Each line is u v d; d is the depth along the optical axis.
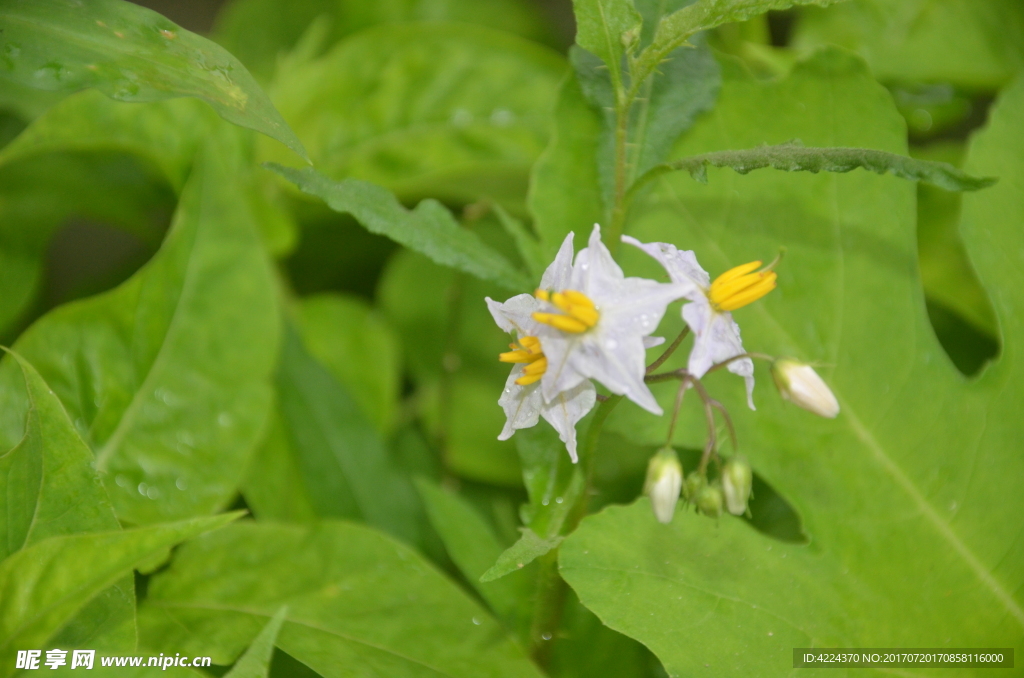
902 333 0.41
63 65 0.38
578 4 0.39
